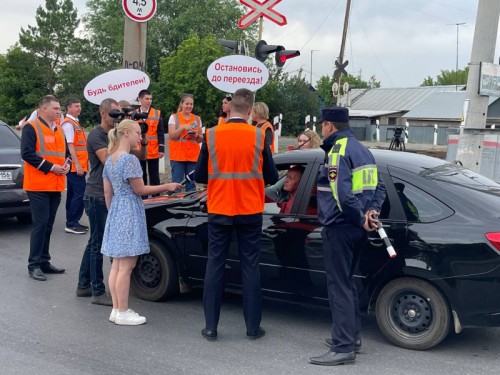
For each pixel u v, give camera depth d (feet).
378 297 17.39
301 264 18.17
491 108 136.05
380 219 17.21
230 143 17.28
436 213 16.81
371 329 18.92
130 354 16.65
